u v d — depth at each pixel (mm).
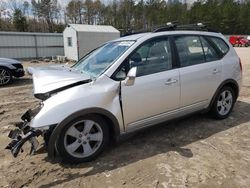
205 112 4859
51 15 58938
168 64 4152
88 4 67625
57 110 3262
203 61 4609
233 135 4438
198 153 3828
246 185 3078
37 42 24141
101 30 22203
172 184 3119
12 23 47906
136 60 3854
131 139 4297
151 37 4078
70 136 3467
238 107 5977
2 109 6312
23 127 3438
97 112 3482
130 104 3738
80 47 21375
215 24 68062
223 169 3404
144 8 70125
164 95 4043
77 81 3504
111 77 3646
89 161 3637
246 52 27703
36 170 3465
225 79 4914
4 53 22641
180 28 4543
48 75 3758
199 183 3129
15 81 10688
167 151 3900
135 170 3420
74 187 3109
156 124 4141
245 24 69562
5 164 3639
